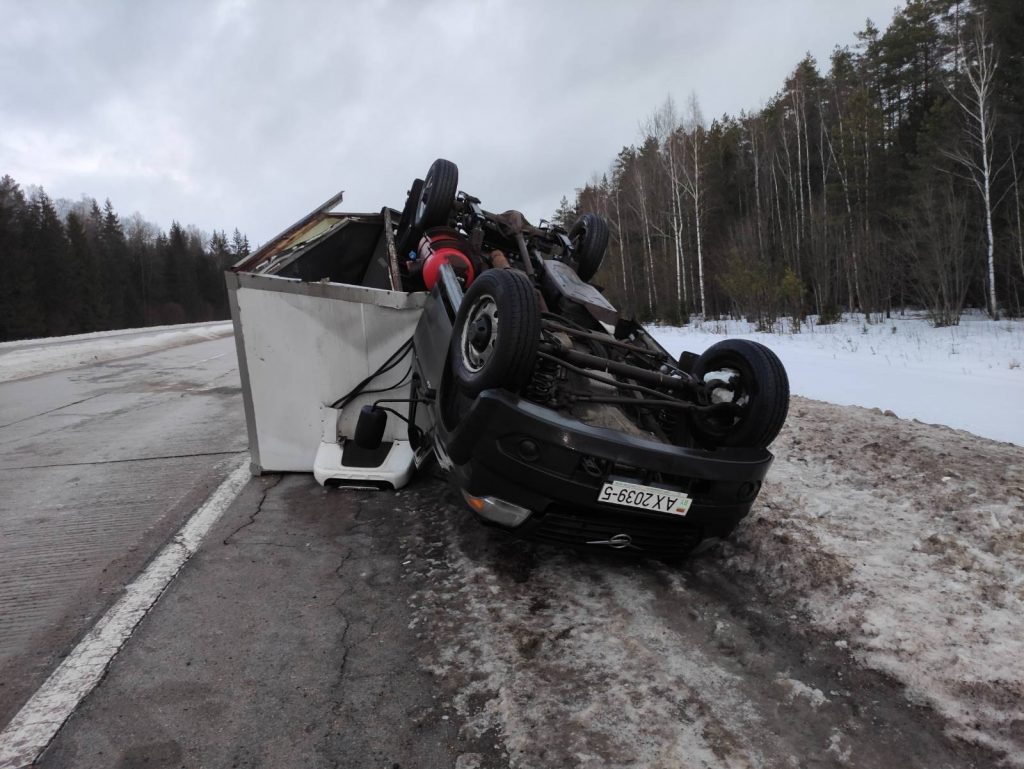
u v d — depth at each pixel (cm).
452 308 342
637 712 201
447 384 318
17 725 195
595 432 253
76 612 268
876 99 4112
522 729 193
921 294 2553
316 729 194
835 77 4412
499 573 298
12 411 827
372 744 188
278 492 422
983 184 2645
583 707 203
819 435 533
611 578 295
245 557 321
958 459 447
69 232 6391
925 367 1096
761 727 196
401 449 432
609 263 4575
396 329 430
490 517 275
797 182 4150
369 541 340
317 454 434
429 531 351
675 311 3503
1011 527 323
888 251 2836
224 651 236
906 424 576
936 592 266
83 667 226
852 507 364
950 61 3731
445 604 271
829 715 202
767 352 301
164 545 338
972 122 2753
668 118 4181
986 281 2662
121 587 290
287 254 532
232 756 183
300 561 316
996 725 194
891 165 3291
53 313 5772
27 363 1384
